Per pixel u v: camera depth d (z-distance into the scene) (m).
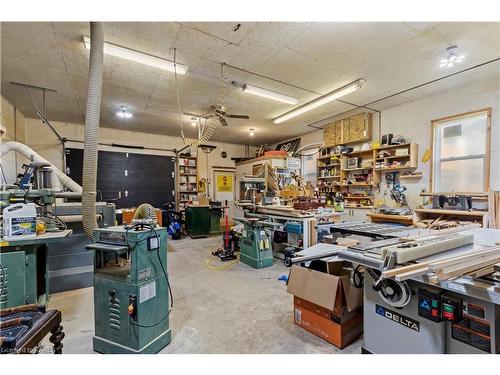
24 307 1.62
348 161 6.14
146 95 4.80
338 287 2.02
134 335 1.83
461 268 1.34
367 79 4.12
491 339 1.27
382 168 5.28
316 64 3.62
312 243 4.12
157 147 7.98
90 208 2.44
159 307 2.02
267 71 3.85
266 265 4.26
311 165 7.64
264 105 5.36
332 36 2.97
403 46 3.17
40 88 4.41
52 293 3.12
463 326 1.37
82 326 2.37
